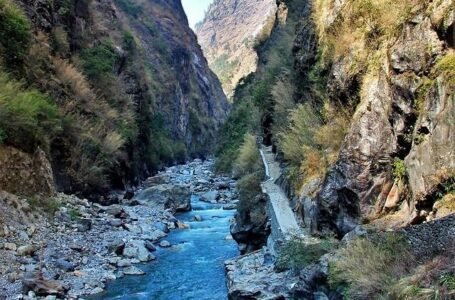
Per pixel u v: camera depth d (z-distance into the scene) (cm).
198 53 11125
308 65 1548
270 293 928
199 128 8588
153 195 2431
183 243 1702
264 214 1477
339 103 1155
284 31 2420
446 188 688
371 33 1045
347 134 976
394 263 582
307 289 742
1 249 1229
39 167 1714
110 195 2441
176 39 9369
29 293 1029
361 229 792
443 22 775
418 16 856
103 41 3234
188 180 3800
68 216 1675
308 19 1675
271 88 2256
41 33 2258
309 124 1363
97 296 1127
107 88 2947
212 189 3250
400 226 740
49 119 1872
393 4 986
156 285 1227
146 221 1952
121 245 1487
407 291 496
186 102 8669
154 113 5006
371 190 873
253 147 2528
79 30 2930
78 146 2175
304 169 1293
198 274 1323
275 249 1139
